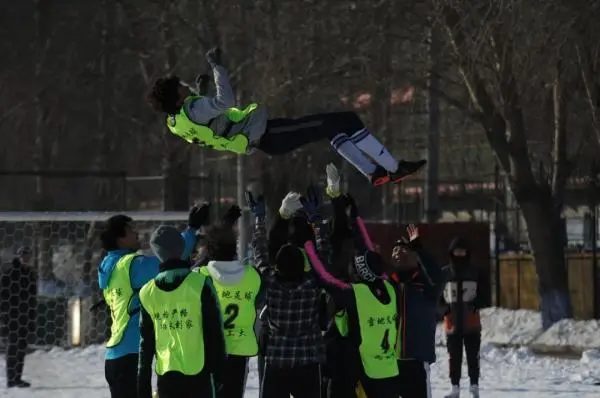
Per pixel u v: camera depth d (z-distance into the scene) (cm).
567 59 5431
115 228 2333
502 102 5600
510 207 8319
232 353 2292
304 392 2238
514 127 5666
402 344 2445
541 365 4512
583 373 4181
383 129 6262
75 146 8344
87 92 7800
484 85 5700
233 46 6278
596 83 5412
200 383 1964
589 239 7088
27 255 4191
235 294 2294
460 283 3272
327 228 2391
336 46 5809
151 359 2012
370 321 2253
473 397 3288
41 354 4772
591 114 5562
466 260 3297
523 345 5259
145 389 2008
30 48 7994
